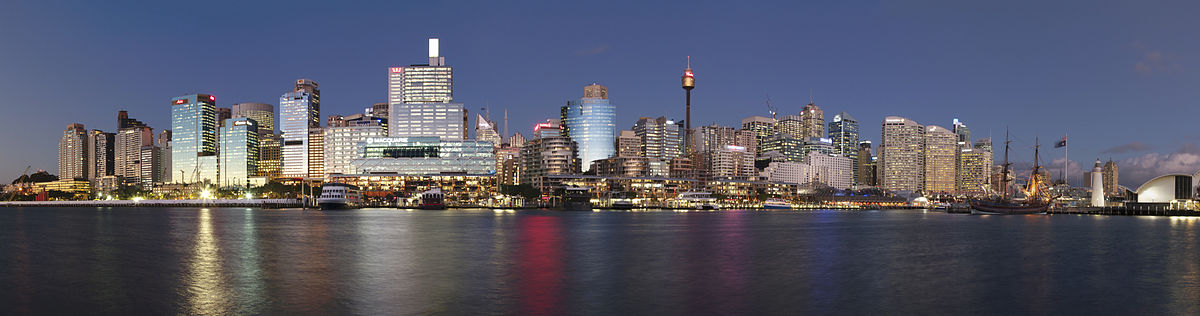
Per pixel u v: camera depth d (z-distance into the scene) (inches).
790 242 4594.0
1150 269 3078.2
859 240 4825.3
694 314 1964.8
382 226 6604.3
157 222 7608.3
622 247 4097.0
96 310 1988.2
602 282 2568.9
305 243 4311.0
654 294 2297.0
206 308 2014.0
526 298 2207.2
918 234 5620.1
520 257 3467.0
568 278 2684.5
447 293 2293.3
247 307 2028.8
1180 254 3777.1
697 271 2928.2
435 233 5428.2
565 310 2011.6
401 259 3348.9
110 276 2682.1
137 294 2252.7
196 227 6358.3
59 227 6378.0
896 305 2129.7
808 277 2746.1
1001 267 3127.5
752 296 2271.2
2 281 2546.8
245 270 2883.9
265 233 5374.0
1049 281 2672.2
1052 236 5359.3
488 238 4837.6
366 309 2007.9
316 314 1932.8
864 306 2111.2
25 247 3993.6
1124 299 2268.7
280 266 3029.0
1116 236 5374.0
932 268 3075.8
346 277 2674.7
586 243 4416.8
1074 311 2064.5
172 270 2876.5
